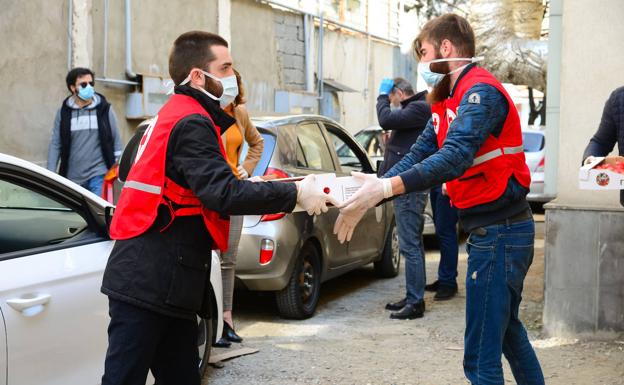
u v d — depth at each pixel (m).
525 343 3.67
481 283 3.43
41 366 3.40
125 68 10.34
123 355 2.80
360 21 18.36
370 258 7.78
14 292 3.31
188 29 11.72
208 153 2.81
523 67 12.30
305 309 6.48
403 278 8.45
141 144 2.95
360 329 6.20
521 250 3.43
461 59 3.43
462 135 3.18
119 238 2.86
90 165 7.49
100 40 9.91
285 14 14.68
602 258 5.47
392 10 20.19
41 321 3.40
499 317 3.42
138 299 2.80
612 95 4.47
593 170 3.67
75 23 9.44
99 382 3.72
